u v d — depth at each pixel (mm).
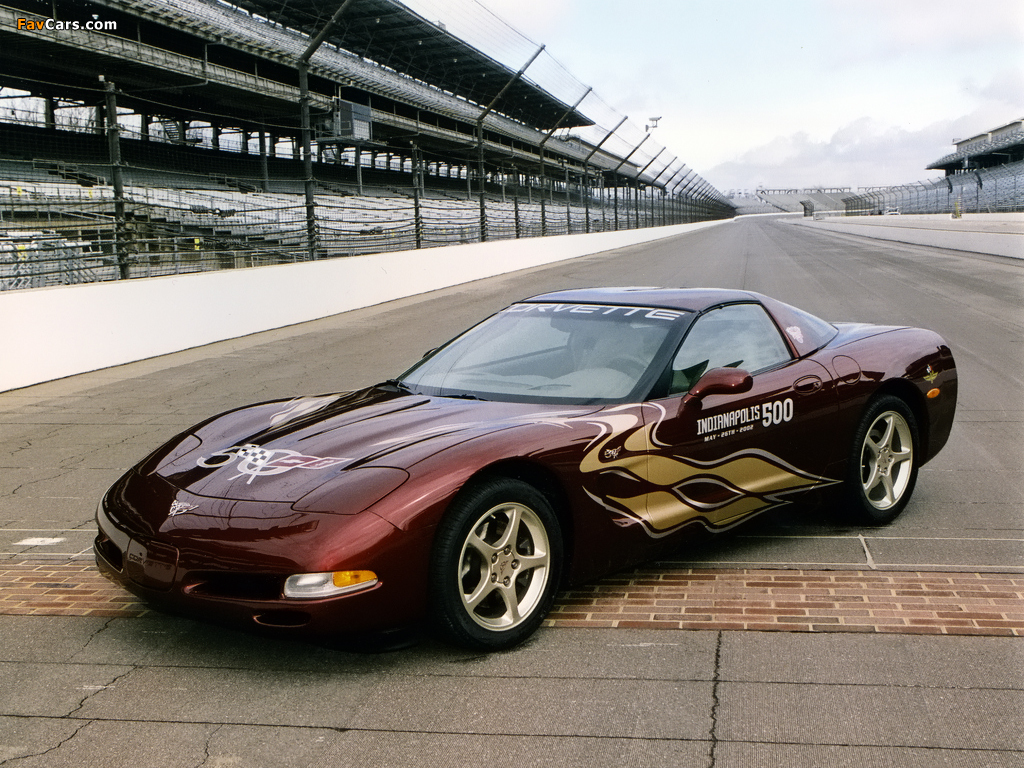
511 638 2869
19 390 9398
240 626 2611
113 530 2924
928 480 4832
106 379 9945
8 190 18844
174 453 3307
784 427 3684
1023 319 11250
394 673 2729
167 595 2697
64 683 2725
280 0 35125
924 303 13289
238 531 2639
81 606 3420
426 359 4062
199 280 12789
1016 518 4117
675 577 3512
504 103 58594
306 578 2525
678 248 43031
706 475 3443
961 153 95188
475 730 2367
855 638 2889
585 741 2297
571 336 3744
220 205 25625
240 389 8914
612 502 3160
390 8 37125
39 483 5547
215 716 2484
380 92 38219
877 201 101812
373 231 22391
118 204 12367
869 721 2363
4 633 3152
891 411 4121
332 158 46938
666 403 3344
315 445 3092
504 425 3061
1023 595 3203
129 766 2234
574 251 37406
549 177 63844
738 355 3725
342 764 2219
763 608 3170
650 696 2533
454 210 33875
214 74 28625
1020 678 2580
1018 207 55875
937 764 2150
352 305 17688
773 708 2443
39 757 2283
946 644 2820
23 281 13656
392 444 2980
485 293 20531
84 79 28578
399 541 2604
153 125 36938
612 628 3037
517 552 2959
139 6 25703
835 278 18625
